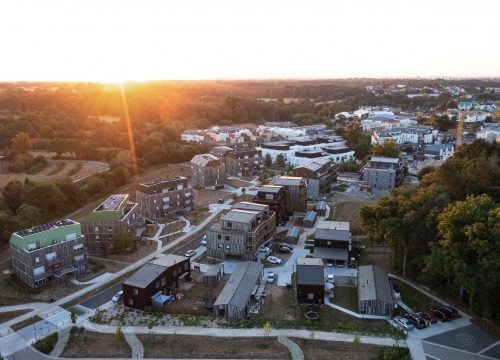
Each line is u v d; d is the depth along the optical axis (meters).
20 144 182.88
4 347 68.50
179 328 72.94
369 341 68.75
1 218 107.50
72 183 139.38
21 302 82.00
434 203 88.81
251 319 75.44
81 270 94.12
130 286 79.44
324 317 76.12
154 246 108.94
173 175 179.38
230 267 96.56
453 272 74.56
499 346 67.31
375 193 150.75
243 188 156.50
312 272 83.00
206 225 123.06
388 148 175.12
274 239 111.25
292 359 64.56
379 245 106.81
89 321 75.62
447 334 70.38
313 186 146.38
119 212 105.25
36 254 86.88
